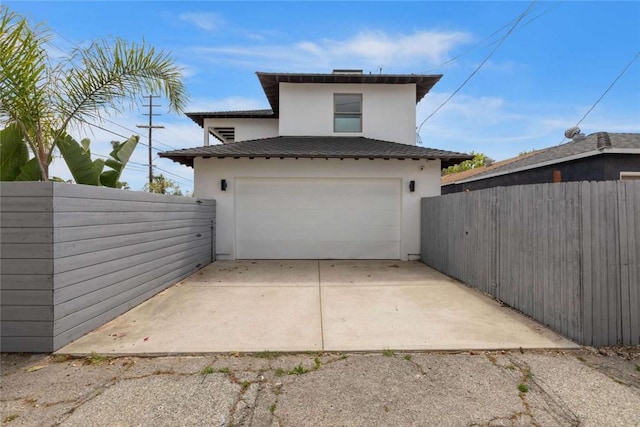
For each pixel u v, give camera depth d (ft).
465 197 21.24
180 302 17.17
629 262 11.85
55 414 7.93
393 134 35.55
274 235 30.19
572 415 7.88
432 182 30.07
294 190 30.19
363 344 12.01
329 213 30.30
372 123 35.53
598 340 11.70
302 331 13.30
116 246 14.87
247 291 19.40
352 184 30.30
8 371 10.05
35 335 11.24
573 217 12.20
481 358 10.94
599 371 9.98
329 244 30.42
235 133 45.03
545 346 11.71
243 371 10.12
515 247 15.98
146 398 8.65
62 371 10.09
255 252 30.19
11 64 12.60
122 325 13.87
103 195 13.98
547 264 13.65
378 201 30.37
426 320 14.53
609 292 11.76
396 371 10.11
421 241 29.76
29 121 14.28
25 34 13.02
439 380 9.55
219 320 14.55
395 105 35.60
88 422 7.65
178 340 12.34
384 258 30.42
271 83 35.86
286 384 9.37
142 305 16.63
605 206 11.83
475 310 15.88
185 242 22.82
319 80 34.78
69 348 11.57
